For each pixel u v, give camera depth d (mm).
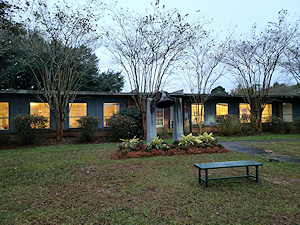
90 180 4547
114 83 20531
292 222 2762
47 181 4527
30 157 7039
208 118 15719
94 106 13422
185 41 10727
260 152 7555
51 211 3164
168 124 14695
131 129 11531
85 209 3186
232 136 13227
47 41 9953
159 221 2812
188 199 3467
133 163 5934
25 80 16750
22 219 2949
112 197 3611
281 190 3826
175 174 4844
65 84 10945
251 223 2725
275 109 17547
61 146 9664
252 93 14961
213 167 3980
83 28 10000
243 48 13711
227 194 3672
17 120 9758
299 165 5566
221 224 2719
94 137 12430
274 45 13367
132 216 2957
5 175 5000
